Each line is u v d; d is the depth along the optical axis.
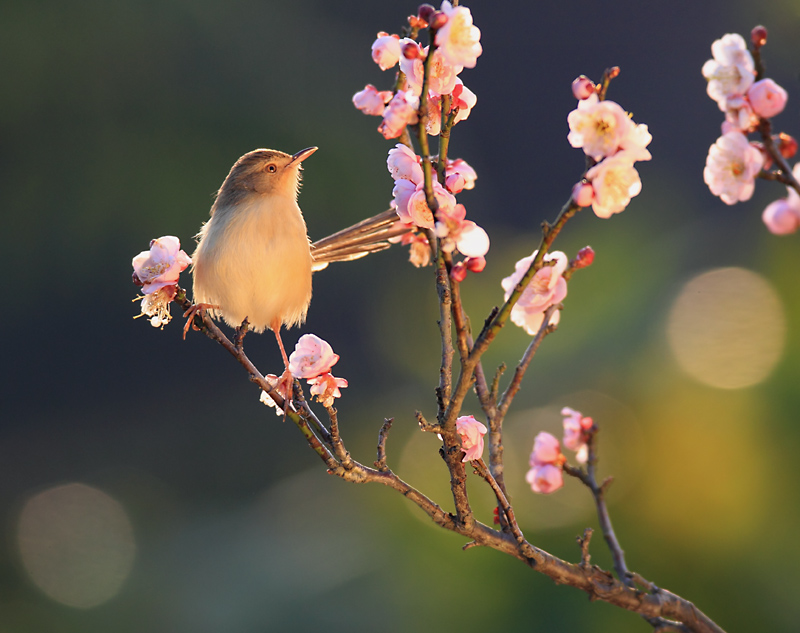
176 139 21.70
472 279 14.13
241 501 19.58
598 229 12.51
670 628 3.56
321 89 23.78
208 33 22.08
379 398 19.97
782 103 2.62
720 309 8.20
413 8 26.45
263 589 12.55
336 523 13.18
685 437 7.47
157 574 16.53
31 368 22.36
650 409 7.81
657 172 23.41
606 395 8.33
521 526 7.95
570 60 27.58
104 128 21.41
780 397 7.23
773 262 8.36
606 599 3.49
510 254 19.80
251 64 22.58
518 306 3.44
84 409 22.45
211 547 16.48
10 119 21.02
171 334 22.58
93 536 18.75
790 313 7.82
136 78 21.53
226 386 22.75
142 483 20.98
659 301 9.13
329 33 25.25
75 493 20.58
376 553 10.26
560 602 7.71
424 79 2.98
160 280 3.78
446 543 8.98
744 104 2.64
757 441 7.16
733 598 6.96
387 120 3.02
